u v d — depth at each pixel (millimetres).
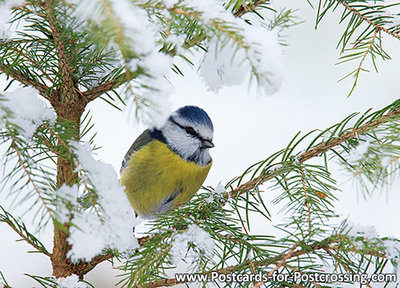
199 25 2654
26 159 2891
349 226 3301
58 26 3613
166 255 3695
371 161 3375
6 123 2869
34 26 4137
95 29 2357
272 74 2480
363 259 3383
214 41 2609
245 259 3672
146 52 2428
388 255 3197
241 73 2697
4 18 2938
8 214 4418
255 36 2559
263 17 4145
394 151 3375
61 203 2746
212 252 3752
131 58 2422
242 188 4379
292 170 4113
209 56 2750
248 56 2518
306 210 3766
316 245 3365
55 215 2688
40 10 3490
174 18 2697
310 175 4078
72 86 4227
